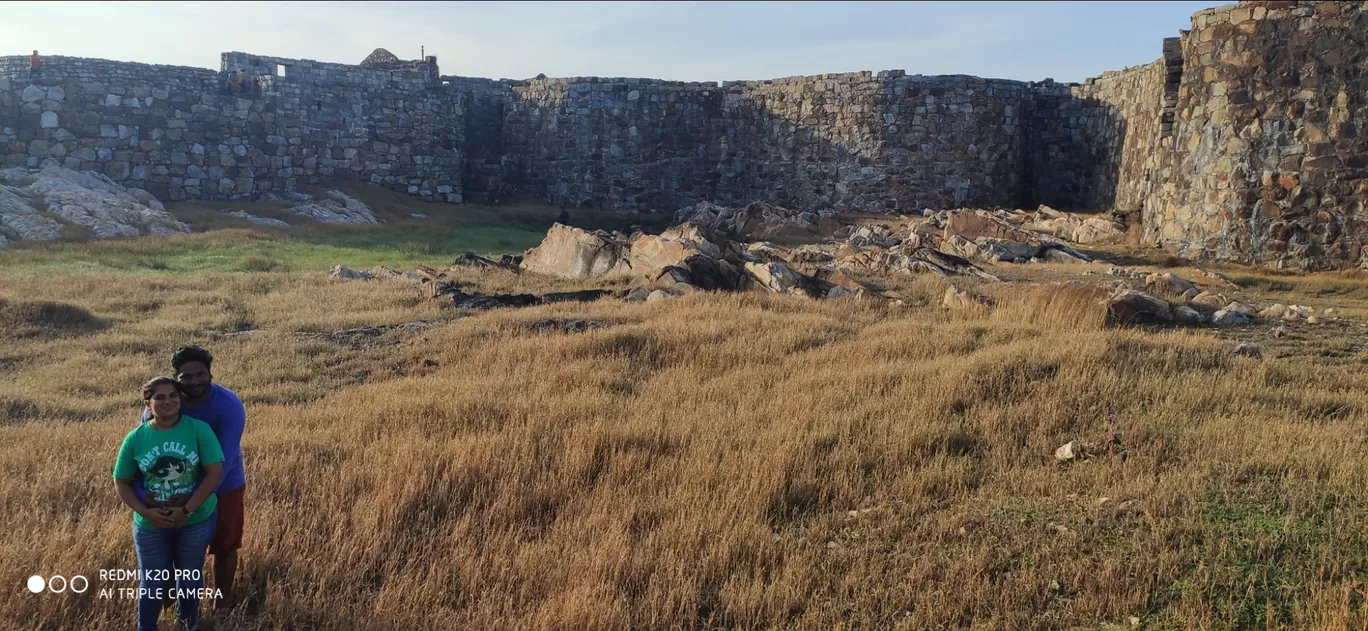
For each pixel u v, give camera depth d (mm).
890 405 9938
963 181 41719
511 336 15336
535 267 25047
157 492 5059
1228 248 26109
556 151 47719
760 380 11609
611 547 6398
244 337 15898
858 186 42719
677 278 20031
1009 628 5473
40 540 6281
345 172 42688
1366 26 24094
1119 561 6121
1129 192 35438
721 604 5910
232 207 36875
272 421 10086
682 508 7207
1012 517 7031
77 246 27000
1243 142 25781
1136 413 9422
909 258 23781
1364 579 5719
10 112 34188
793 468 8062
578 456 8250
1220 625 5398
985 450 8703
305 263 27062
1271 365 11609
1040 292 16906
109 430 9656
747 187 46031
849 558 6504
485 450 8344
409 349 14820
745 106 45844
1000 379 10602
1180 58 28688
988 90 41750
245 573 6004
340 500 7230
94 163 35281
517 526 6980
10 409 10977
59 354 14422
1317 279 23438
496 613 5668
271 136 39906
